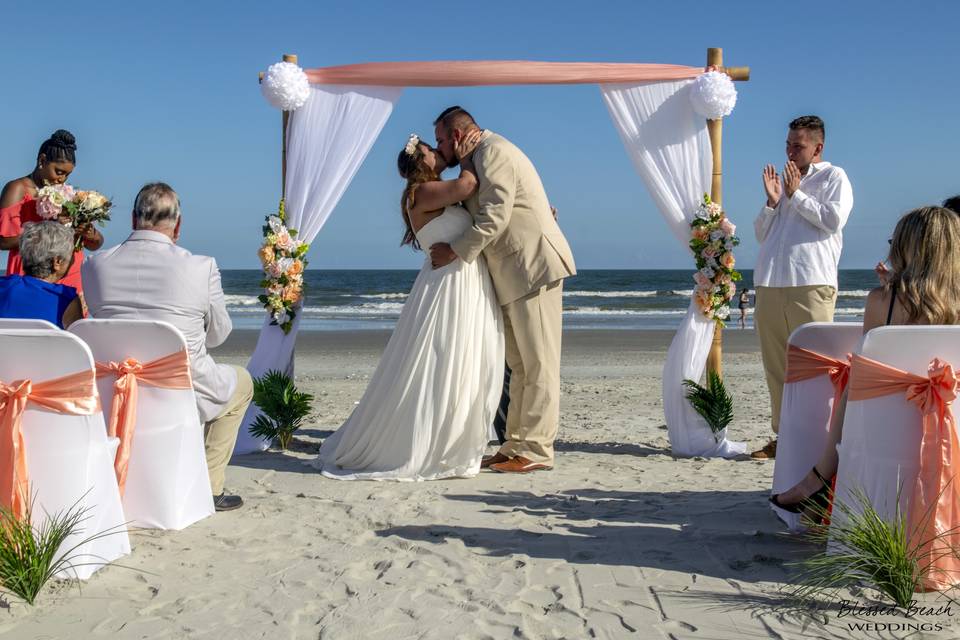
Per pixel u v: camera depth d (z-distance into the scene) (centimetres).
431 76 651
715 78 629
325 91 669
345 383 1141
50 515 338
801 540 389
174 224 426
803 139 591
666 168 655
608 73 646
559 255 555
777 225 598
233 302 4066
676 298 4703
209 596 322
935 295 330
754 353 1733
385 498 480
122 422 393
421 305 544
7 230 528
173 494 407
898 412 322
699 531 407
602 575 347
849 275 8194
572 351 1761
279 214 672
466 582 339
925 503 316
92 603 313
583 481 531
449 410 539
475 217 537
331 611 309
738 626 293
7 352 336
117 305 410
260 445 636
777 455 411
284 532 409
